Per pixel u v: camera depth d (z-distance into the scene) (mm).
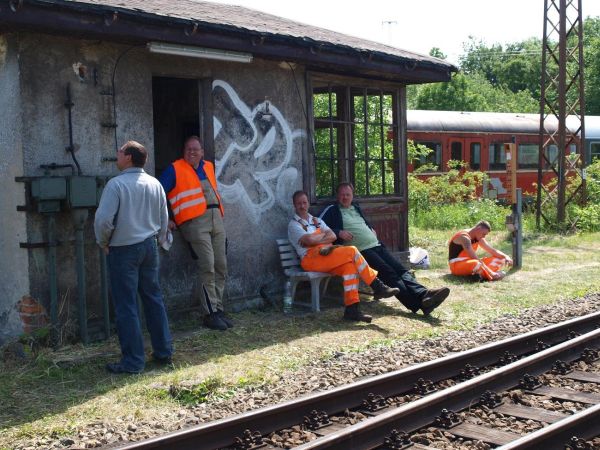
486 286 11258
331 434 4863
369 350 7469
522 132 24859
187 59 8516
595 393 6031
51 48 7250
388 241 11297
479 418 5402
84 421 5430
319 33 10070
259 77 9352
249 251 9297
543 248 16094
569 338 8039
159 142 11258
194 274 8656
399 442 4879
